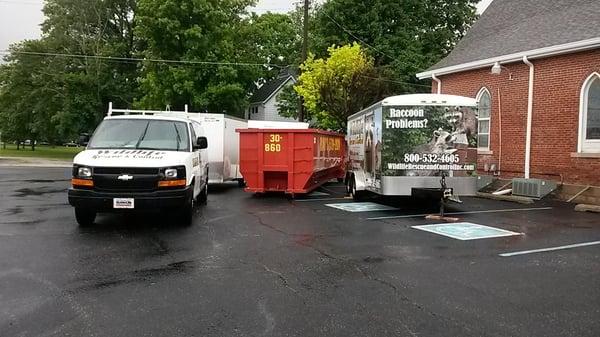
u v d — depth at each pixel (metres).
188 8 35.31
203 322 4.76
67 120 41.75
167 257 7.34
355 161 15.45
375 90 25.80
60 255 7.39
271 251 7.81
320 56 32.75
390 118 12.15
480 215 12.12
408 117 12.10
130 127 10.60
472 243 8.59
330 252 7.78
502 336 4.46
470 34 22.17
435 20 35.34
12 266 6.74
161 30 35.66
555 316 4.96
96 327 4.61
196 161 11.09
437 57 32.69
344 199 15.38
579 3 17.25
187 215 9.89
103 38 45.62
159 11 35.12
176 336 4.42
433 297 5.56
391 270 6.72
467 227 10.28
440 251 7.93
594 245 8.45
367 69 25.75
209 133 17.39
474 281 6.20
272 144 15.40
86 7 44.66
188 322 4.75
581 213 12.52
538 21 18.34
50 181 20.88
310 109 28.61
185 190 9.38
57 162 36.75
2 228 9.52
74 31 44.81
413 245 8.39
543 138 16.03
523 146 16.83
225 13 37.91
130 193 9.01
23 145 75.38
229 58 37.34
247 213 12.02
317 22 34.25
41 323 4.70
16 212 11.65
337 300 5.45
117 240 8.52
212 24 36.28
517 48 17.08
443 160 12.09
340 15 32.94
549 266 6.99
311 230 9.75
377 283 6.10
